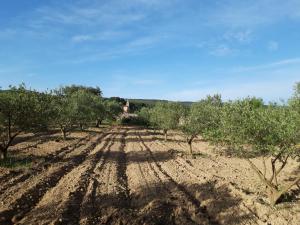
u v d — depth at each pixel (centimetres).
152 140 5584
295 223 1627
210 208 1878
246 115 1795
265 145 1766
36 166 2805
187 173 2777
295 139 1684
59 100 4981
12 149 3644
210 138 2128
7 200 1881
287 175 2695
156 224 1647
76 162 3206
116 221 1662
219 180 2450
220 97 3644
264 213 1748
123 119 10625
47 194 2072
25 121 2947
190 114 3662
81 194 2088
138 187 2303
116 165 3108
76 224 1620
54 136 5319
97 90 15125
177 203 1941
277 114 1770
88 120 6619
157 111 5438
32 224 1577
